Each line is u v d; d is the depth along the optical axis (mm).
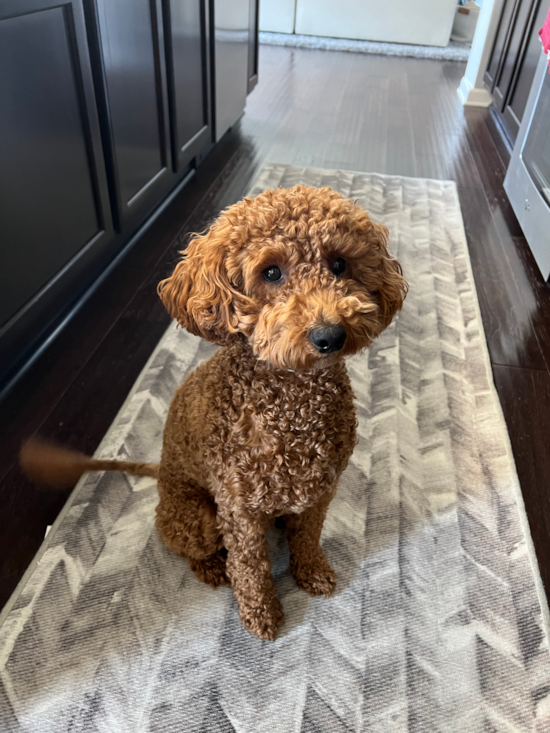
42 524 1394
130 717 1042
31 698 1062
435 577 1295
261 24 6461
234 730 1030
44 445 1579
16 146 1540
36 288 1760
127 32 2053
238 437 1015
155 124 2465
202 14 2736
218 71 3145
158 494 1363
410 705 1073
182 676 1103
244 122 3982
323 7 6227
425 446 1623
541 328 2137
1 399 1728
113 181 2143
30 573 1263
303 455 1021
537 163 2592
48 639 1151
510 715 1063
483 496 1485
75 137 1837
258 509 1065
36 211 1687
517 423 1733
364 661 1139
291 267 912
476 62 4645
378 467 1549
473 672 1126
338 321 852
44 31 1584
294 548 1250
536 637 1187
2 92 1450
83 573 1270
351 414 1102
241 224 914
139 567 1289
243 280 947
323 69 5418
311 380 979
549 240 2320
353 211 967
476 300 2254
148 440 1605
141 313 2123
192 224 2693
